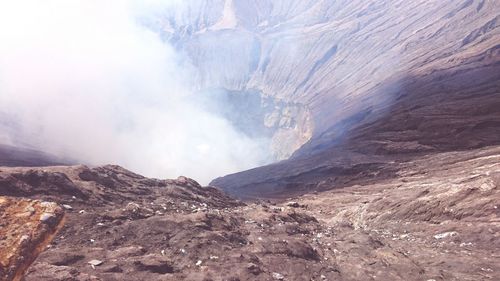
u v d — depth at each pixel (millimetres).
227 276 11633
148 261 11633
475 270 13617
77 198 16453
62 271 9320
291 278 12523
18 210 4395
